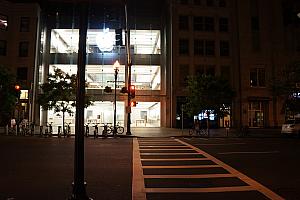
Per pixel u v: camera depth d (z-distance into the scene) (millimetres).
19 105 33719
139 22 46344
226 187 7844
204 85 32031
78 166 5238
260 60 44031
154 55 45844
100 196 6902
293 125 27141
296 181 8617
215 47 43906
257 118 43375
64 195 6895
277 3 45562
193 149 16609
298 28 45438
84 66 5352
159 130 35375
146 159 12797
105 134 25656
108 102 44312
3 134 28078
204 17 44281
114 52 44875
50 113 43781
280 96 33875
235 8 45094
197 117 37312
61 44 45875
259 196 6965
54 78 34750
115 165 11227
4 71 29062
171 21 42969
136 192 7277
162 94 44812
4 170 10078
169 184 8164
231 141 22312
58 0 6355
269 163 11891
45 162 11766
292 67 32500
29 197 6727
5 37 43219
